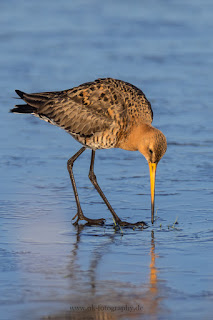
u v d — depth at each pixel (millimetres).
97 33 30812
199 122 20453
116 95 13812
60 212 13766
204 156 17562
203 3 35281
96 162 17453
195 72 25906
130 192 15008
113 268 10727
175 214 13547
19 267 10750
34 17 32719
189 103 22344
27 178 15914
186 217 13359
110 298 9617
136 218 13477
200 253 11352
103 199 13492
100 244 11938
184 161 17172
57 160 17438
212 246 11695
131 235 12453
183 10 34125
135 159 17781
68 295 9703
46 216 13453
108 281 10203
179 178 15875
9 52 28156
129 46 29125
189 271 10539
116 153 18344
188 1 35562
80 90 13945
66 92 14078
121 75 25250
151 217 13375
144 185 15477
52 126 20719
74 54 27953
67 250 11602
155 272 10523
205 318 8945
